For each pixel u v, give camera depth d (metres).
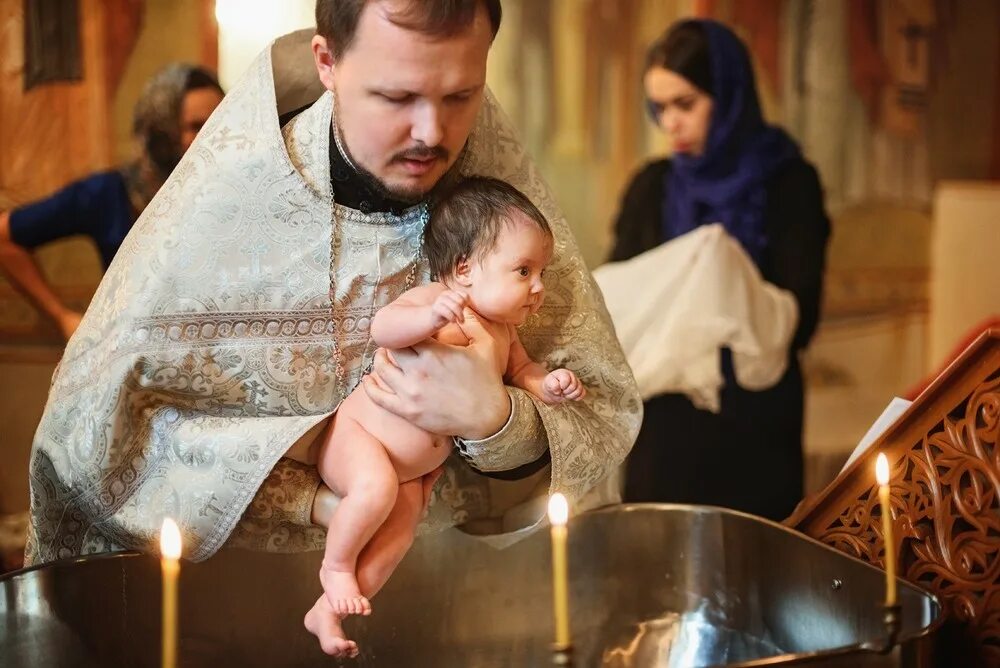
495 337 1.41
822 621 1.51
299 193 1.41
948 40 3.57
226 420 1.44
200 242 1.41
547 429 1.42
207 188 1.41
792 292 3.47
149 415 1.46
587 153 3.38
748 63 3.41
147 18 3.07
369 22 1.25
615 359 1.56
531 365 1.49
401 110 1.29
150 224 1.45
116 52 3.06
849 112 3.50
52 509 1.54
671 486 3.40
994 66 3.61
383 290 1.46
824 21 3.46
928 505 1.52
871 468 1.57
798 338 3.48
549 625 1.67
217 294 1.42
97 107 3.07
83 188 3.09
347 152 1.40
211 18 3.11
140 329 1.41
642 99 3.39
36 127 3.04
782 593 1.56
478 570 1.65
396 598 1.62
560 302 1.54
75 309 3.12
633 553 1.67
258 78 1.44
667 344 3.38
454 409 1.36
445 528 1.62
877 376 3.56
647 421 3.37
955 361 1.49
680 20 3.39
